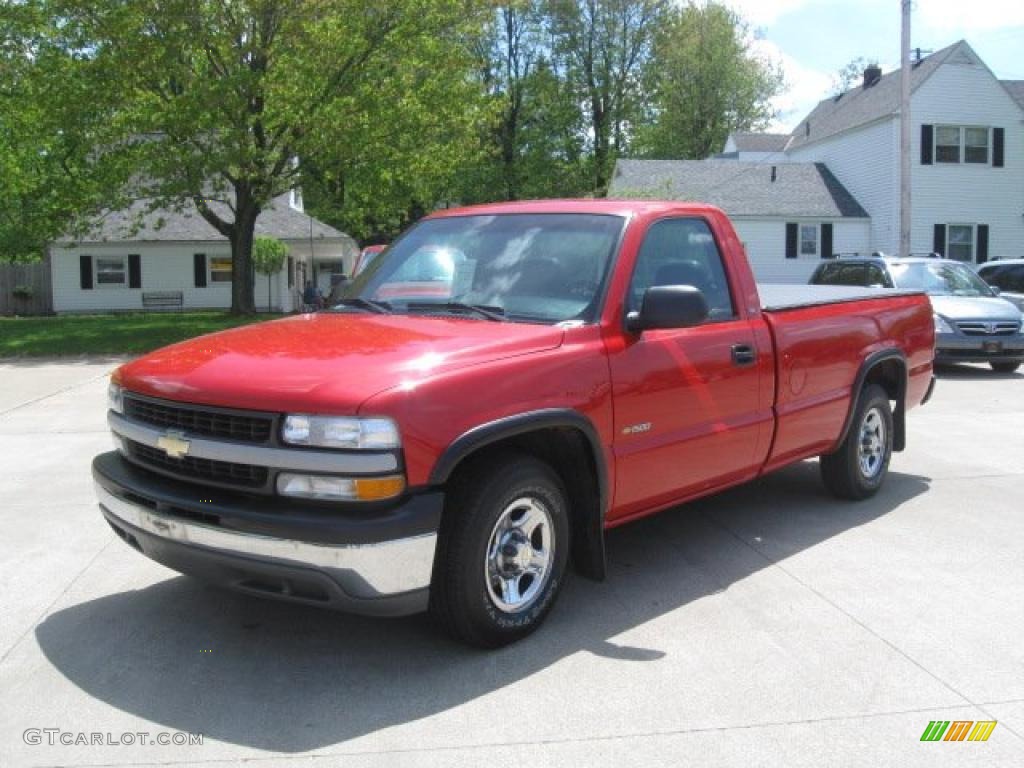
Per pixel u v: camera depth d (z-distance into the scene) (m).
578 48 47.22
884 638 4.08
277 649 3.96
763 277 33.56
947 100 31.30
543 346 3.99
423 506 3.44
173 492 3.67
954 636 4.11
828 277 15.57
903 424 6.73
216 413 3.60
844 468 6.25
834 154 35.78
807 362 5.52
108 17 19.39
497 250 4.75
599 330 4.22
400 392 3.43
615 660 3.85
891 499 6.53
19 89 23.00
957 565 5.07
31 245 25.89
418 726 3.30
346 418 3.35
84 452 8.25
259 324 4.70
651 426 4.42
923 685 3.63
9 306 32.16
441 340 3.91
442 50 23.88
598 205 4.82
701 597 4.58
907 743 3.20
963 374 13.84
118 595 4.61
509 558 3.91
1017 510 6.22
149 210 22.91
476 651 3.93
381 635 4.11
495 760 3.08
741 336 4.99
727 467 5.02
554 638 4.07
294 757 3.09
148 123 19.80
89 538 5.57
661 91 49.41
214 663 3.82
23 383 13.60
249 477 3.53
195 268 32.44
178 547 3.65
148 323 24.20
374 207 25.78
